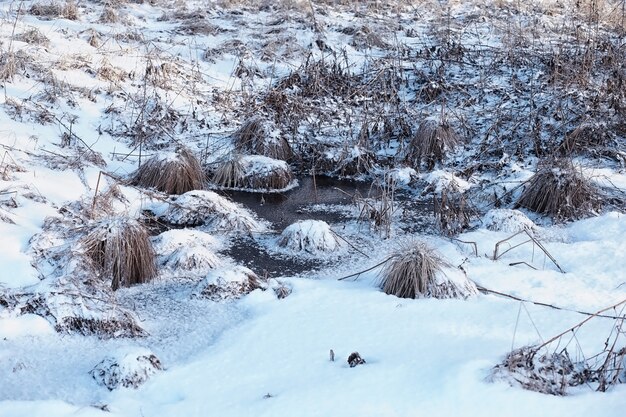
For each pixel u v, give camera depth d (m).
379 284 6.75
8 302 5.96
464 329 5.70
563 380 4.80
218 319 6.11
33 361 5.37
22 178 8.80
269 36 16.08
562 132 11.67
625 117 11.85
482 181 10.09
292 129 12.22
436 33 16.16
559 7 19.19
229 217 8.68
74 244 6.85
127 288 6.84
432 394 4.61
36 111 10.99
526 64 14.31
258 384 4.85
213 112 12.55
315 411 4.46
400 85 13.94
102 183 9.51
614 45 14.68
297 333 5.64
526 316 5.97
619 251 7.56
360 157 11.13
